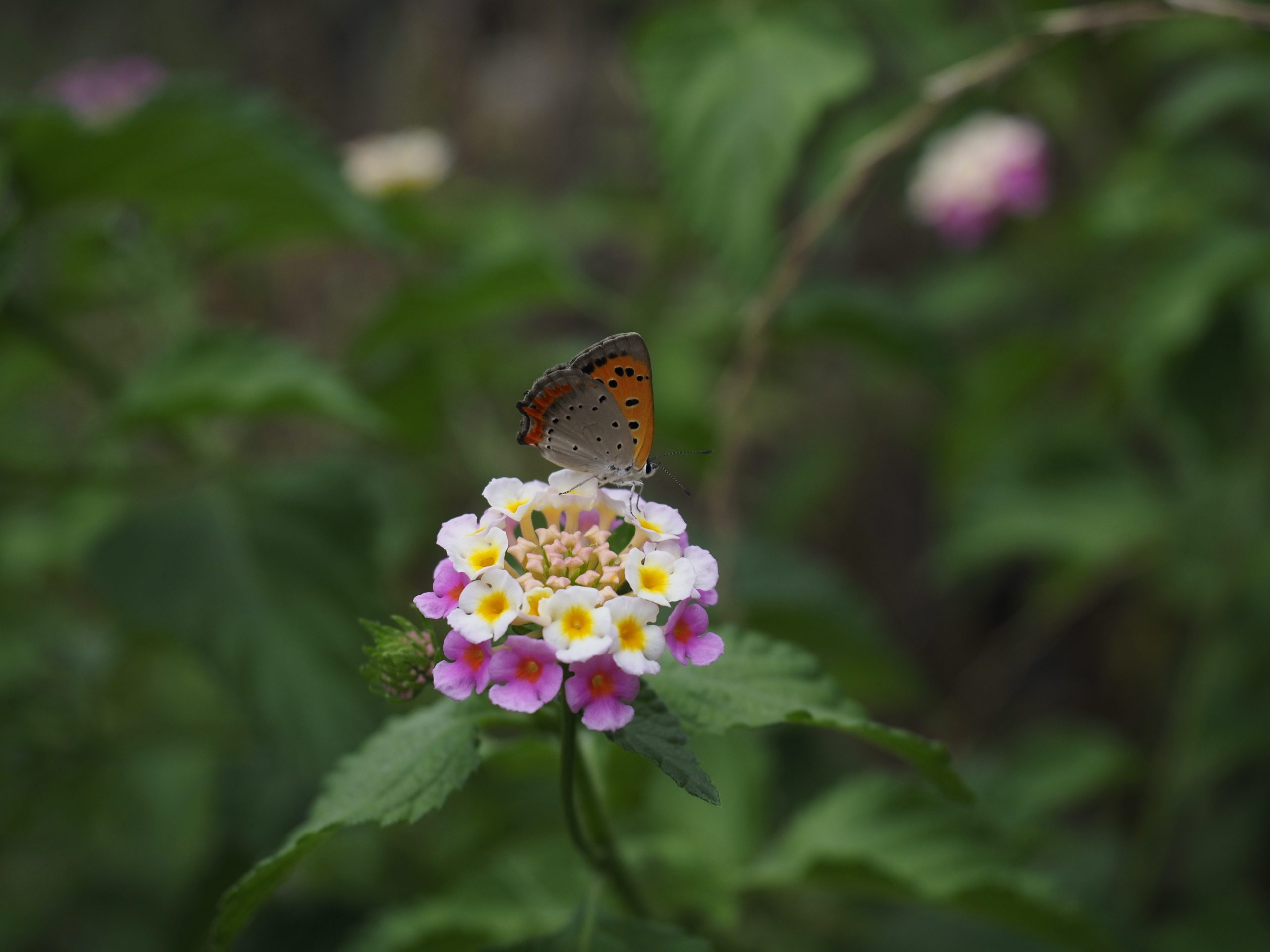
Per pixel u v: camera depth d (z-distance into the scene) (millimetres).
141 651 525
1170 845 600
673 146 433
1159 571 608
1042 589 636
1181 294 494
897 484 827
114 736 521
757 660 353
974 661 812
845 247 764
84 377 472
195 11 1104
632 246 879
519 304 512
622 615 324
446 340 531
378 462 611
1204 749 518
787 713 343
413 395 536
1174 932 508
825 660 514
